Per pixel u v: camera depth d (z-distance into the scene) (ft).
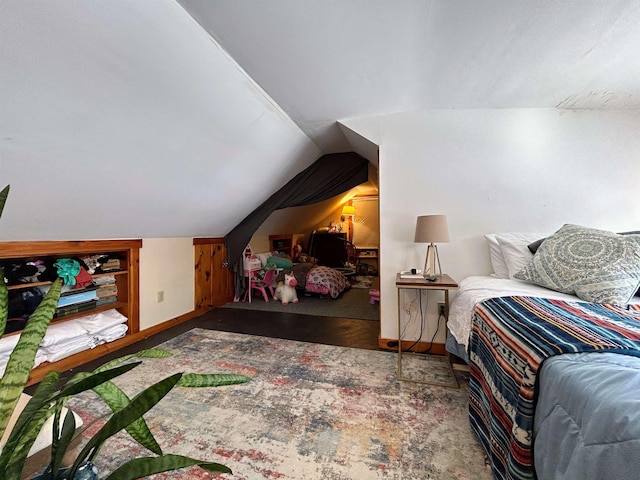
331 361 6.83
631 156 6.65
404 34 4.41
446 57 5.02
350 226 21.54
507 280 6.17
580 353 2.66
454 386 5.68
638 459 1.66
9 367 1.47
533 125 7.02
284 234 18.06
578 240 5.37
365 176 11.24
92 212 6.21
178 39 4.06
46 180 4.78
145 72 4.19
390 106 7.09
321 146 10.05
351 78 5.67
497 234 7.07
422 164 7.53
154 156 5.80
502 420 3.25
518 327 3.45
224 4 3.72
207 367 6.50
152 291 8.96
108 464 3.74
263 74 5.42
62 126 4.16
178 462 1.47
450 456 3.92
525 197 7.05
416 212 7.58
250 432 4.38
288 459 3.87
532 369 2.75
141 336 8.45
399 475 3.62
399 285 6.26
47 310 1.68
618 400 1.98
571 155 6.86
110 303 8.04
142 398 1.40
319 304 12.53
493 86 6.05
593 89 6.05
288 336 8.58
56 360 6.46
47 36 3.18
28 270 6.26
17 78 3.37
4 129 3.74
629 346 2.69
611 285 4.50
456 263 7.39
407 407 5.02
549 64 5.25
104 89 4.07
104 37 3.50
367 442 4.18
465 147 7.32
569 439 2.17
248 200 10.55
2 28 2.94
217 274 12.19
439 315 7.45
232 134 6.66
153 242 9.02
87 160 4.92
